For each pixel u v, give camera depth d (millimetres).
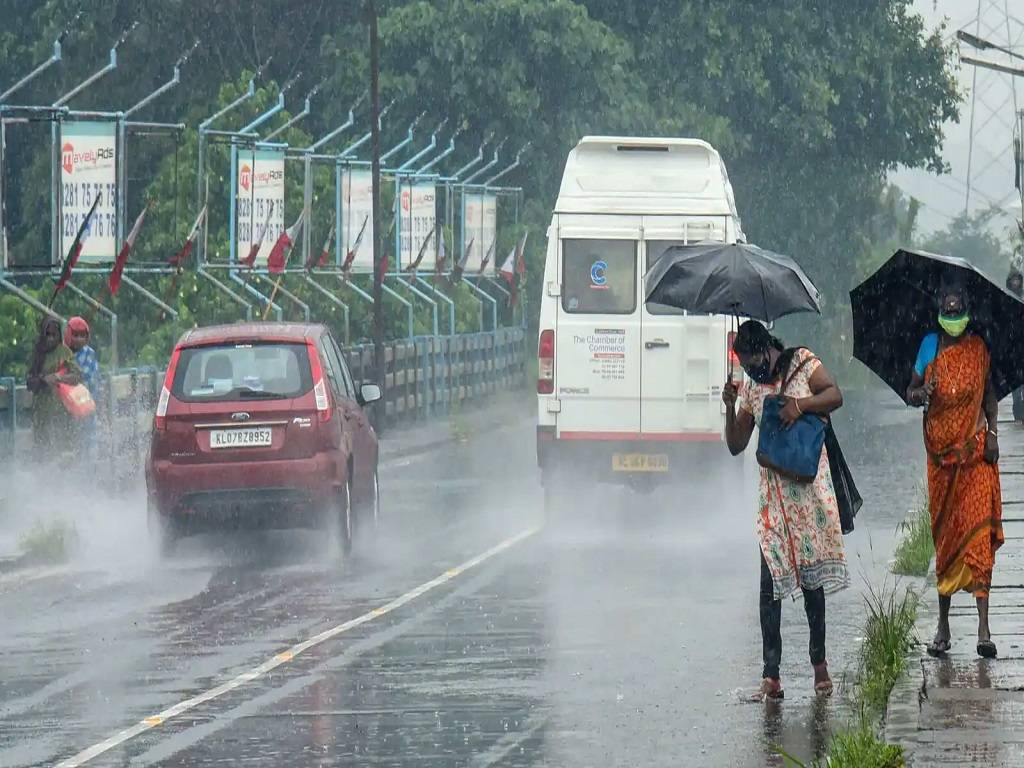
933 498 33156
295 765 26516
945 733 26406
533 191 163625
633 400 60094
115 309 103500
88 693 32375
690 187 60719
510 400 136875
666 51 170625
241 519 50594
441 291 136000
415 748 27438
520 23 159125
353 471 53219
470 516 62750
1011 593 39812
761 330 31047
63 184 72250
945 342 33344
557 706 30391
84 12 171000
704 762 26172
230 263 90312
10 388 62969
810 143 174750
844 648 35750
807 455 30500
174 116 172750
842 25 180375
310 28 176125
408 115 161250
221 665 34906
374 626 39281
